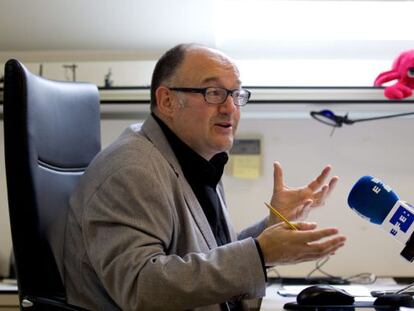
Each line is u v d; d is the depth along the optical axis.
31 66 2.10
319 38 2.04
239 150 2.04
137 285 1.02
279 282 1.88
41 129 1.26
